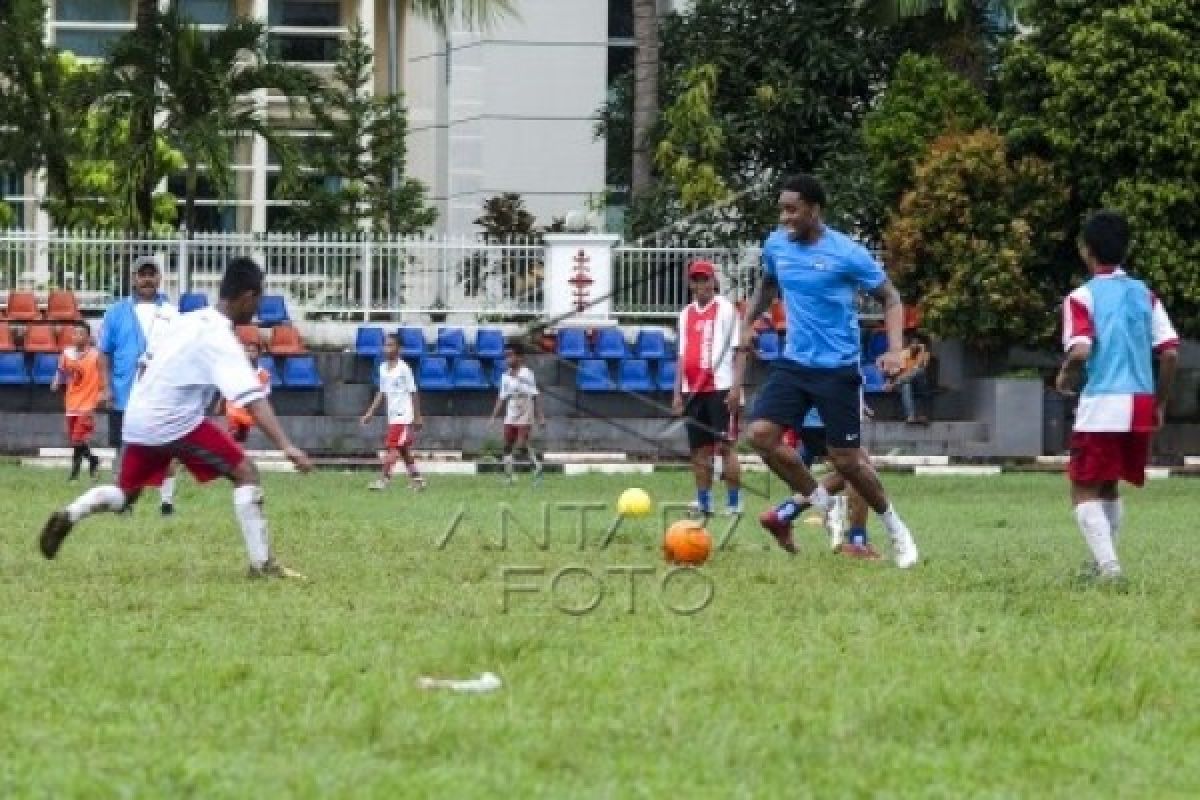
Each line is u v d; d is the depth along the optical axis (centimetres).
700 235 9256
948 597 3338
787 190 3897
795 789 1964
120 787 1911
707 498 5219
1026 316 8806
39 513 5103
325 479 7344
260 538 3562
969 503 6438
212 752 2081
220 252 8881
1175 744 2212
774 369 3959
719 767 2050
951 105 9231
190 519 4925
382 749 2108
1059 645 2780
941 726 2264
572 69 11631
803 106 9612
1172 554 4416
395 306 9019
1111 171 8800
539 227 10919
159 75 8956
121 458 3716
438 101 11850
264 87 9181
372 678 2470
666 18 9956
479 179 11619
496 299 9056
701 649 2717
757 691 2428
